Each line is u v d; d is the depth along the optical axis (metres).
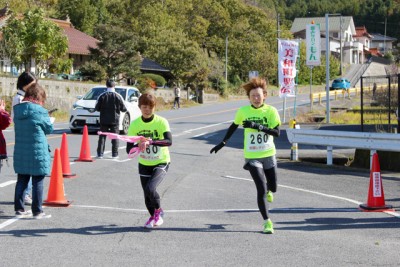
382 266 6.59
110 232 8.09
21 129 8.60
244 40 91.00
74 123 23.53
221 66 78.12
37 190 8.74
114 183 12.32
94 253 7.00
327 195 11.76
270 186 8.53
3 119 9.50
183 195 11.28
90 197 10.72
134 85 56.53
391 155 16.12
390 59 129.62
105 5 83.19
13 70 45.00
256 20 98.88
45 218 8.85
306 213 9.81
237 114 8.40
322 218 9.38
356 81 100.44
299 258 6.89
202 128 29.80
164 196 11.11
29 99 8.66
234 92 80.31
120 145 19.84
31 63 44.44
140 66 62.19
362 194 11.98
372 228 8.65
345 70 119.00
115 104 16.03
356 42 137.00
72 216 9.06
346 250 7.30
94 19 76.75
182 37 71.25
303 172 15.33
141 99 8.20
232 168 15.65
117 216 9.17
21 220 8.69
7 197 10.46
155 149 8.28
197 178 13.57
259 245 7.50
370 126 26.83
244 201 10.81
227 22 92.62
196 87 65.94
